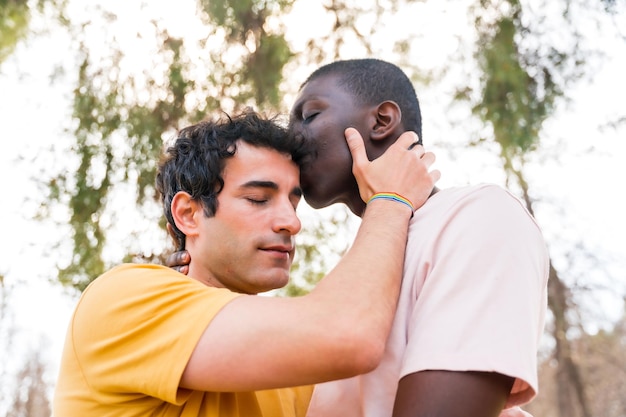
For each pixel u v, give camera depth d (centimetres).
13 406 1009
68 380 162
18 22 479
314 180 182
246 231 173
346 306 142
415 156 171
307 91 188
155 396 149
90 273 462
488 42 514
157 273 160
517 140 508
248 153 175
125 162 471
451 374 131
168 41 485
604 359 1021
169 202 188
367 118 181
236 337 142
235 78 491
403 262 155
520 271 138
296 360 139
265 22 495
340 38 519
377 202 165
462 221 145
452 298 137
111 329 155
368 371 141
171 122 481
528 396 138
